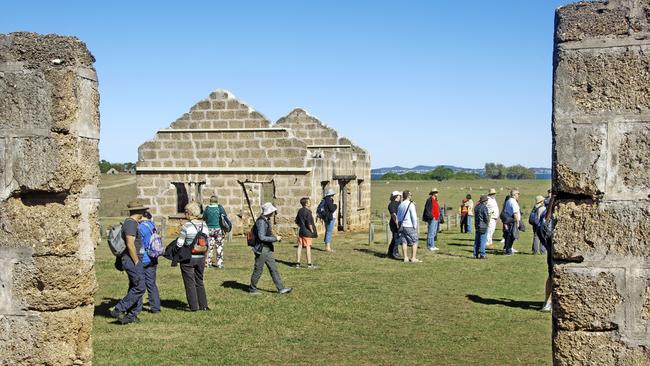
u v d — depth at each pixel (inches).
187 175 1202.6
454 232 1328.7
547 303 541.3
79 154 242.4
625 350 201.3
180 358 409.1
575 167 204.8
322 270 771.4
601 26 203.0
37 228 236.5
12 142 237.5
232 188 1184.2
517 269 773.3
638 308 200.4
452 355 415.5
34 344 237.0
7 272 237.9
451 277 715.4
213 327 489.4
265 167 1165.1
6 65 237.9
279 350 428.5
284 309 548.7
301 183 1145.4
